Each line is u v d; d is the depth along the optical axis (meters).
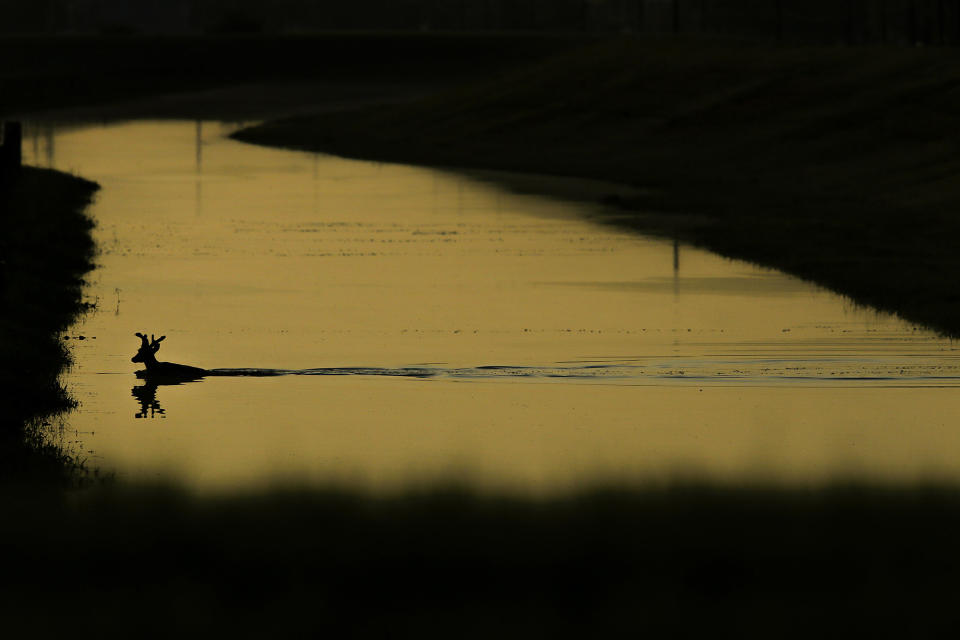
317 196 157.88
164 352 66.06
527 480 40.97
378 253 106.31
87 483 40.41
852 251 105.25
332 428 50.84
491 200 155.38
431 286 89.44
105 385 58.78
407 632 23.81
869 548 29.30
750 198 157.12
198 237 115.69
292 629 24.22
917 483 39.38
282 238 115.75
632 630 24.08
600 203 152.50
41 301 76.81
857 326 73.94
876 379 60.44
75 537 30.05
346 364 63.59
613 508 33.81
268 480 40.94
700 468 43.53
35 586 26.33
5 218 103.31
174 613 24.73
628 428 51.03
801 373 61.59
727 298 84.25
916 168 178.50
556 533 30.61
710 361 64.44
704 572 27.42
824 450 47.09
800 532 30.69
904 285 86.75
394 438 49.00
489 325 74.69
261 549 29.05
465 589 26.27
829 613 24.84
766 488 37.75
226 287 88.00
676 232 122.12
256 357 65.25
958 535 30.31
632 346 68.44
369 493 36.66
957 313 76.19
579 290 87.81
